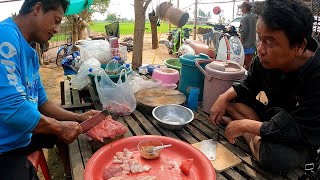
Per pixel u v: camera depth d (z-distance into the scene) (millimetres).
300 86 1680
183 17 4285
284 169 1691
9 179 1476
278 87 1946
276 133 1622
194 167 1678
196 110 2736
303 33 1430
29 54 1643
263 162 1706
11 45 1445
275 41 1476
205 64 2883
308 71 1595
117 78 2764
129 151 1790
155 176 1562
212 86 2547
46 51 9188
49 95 5227
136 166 1621
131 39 11250
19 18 1582
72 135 1730
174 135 2207
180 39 9297
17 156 1618
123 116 2508
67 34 10625
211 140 2068
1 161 1562
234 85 2217
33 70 1772
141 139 1889
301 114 1611
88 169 1532
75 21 8922
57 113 2045
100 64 3082
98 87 2527
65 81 3631
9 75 1412
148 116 2537
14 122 1436
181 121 2369
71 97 3131
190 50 4539
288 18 1389
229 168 1766
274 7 1421
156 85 3088
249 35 5574
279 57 1528
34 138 1854
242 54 4617
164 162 1731
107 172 1553
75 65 3766
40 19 1571
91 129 1863
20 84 1473
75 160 1779
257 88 2211
